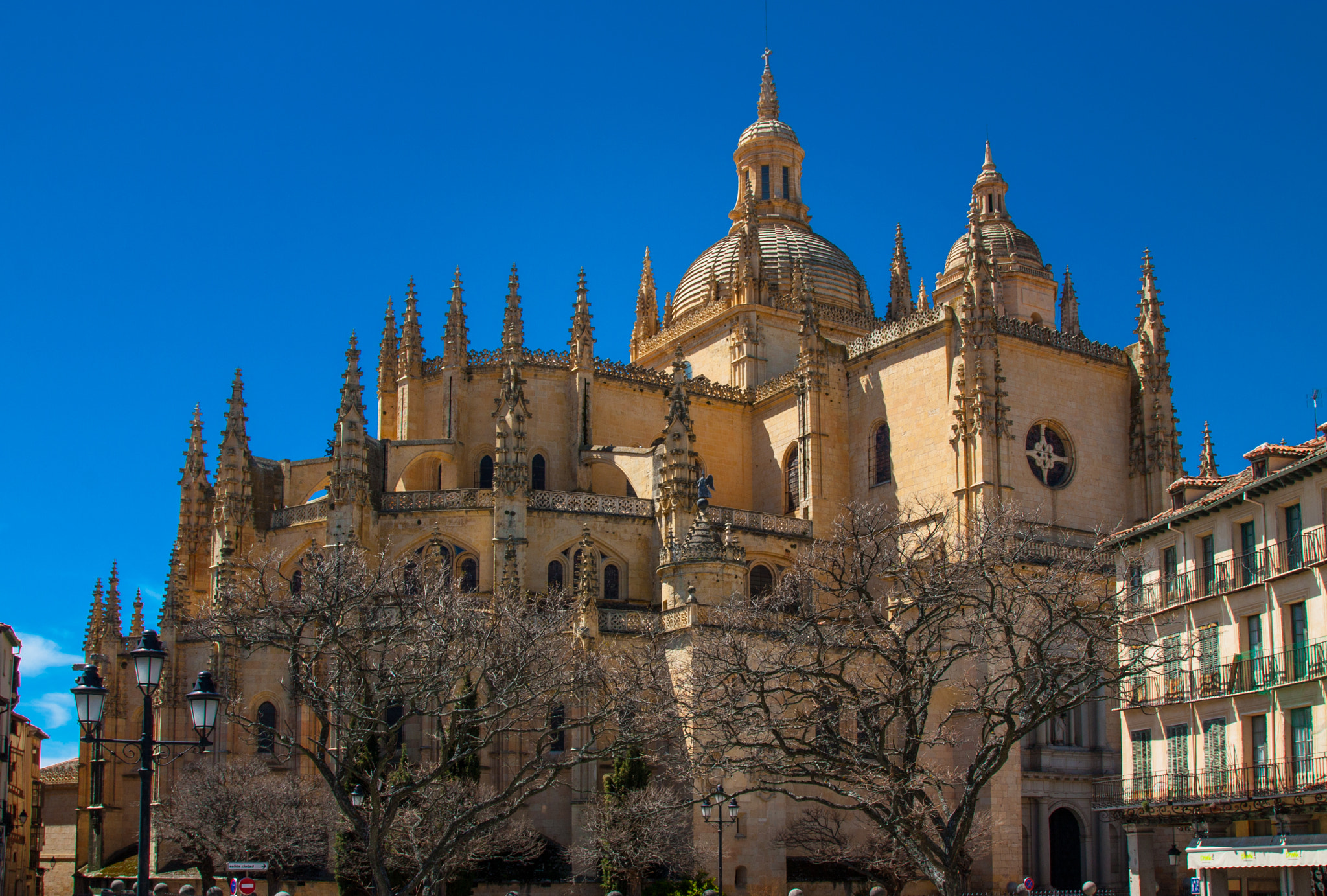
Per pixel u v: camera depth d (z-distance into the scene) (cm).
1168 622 6725
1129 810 6712
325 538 8750
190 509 9875
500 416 8706
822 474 9488
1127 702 6694
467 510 8625
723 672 5488
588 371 9656
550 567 8731
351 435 8575
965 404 8681
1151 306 9456
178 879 8356
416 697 5206
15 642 9944
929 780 5188
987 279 8875
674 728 6762
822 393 9619
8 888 10569
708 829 7356
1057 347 9194
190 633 8956
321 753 5216
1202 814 6194
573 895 7381
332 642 5319
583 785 7644
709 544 8150
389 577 7000
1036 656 5028
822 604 8869
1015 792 7931
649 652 7038
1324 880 5638
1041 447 9031
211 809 7525
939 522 8300
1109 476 9288
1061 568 5962
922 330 9100
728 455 10294
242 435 9238
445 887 7156
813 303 9788
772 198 12381
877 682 6431
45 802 13738
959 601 5684
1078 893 7706
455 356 9594
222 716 8388
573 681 6022
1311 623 5838
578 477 9481
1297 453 6294
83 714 3834
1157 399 9344
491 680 5984
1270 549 6116
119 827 9138
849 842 7512
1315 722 5725
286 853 7538
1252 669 6106
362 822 4909
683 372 9000
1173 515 6694
